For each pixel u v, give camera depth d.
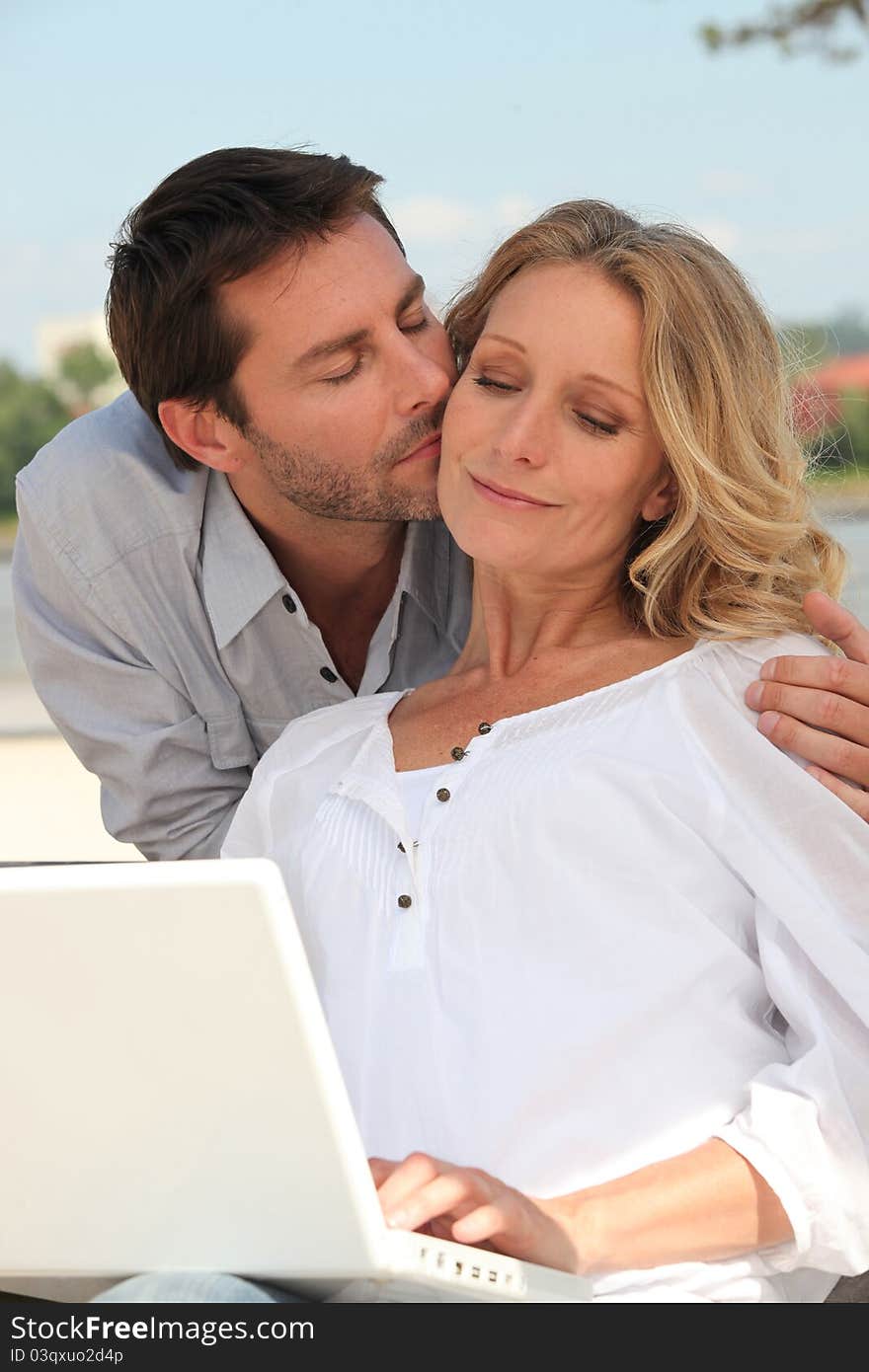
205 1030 0.98
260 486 1.93
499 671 1.51
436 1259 1.05
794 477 1.56
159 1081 1.00
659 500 1.50
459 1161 1.27
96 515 2.04
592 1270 1.18
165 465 2.03
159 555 2.04
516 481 1.45
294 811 1.52
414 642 2.08
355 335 1.74
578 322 1.43
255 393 1.80
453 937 1.33
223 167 1.77
